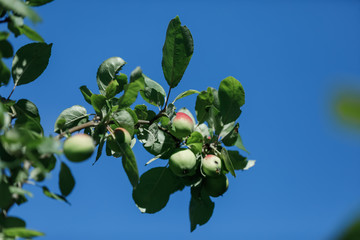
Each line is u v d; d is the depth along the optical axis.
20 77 1.52
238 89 1.60
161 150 1.60
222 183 1.58
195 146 1.58
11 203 1.41
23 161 1.43
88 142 1.45
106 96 1.57
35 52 1.53
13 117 1.51
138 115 1.60
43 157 1.44
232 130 1.61
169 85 1.59
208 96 1.59
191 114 1.67
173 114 1.58
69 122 1.58
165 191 1.59
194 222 1.60
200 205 1.61
